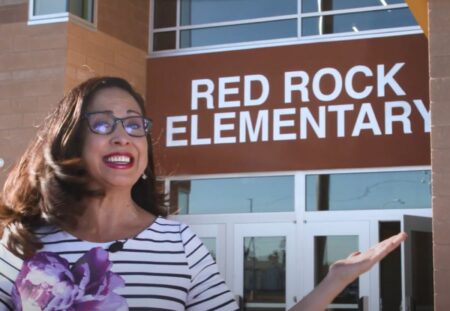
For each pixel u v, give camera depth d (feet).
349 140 35.47
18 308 7.18
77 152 7.58
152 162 8.39
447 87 26.99
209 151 37.42
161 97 38.58
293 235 36.06
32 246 7.20
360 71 35.68
